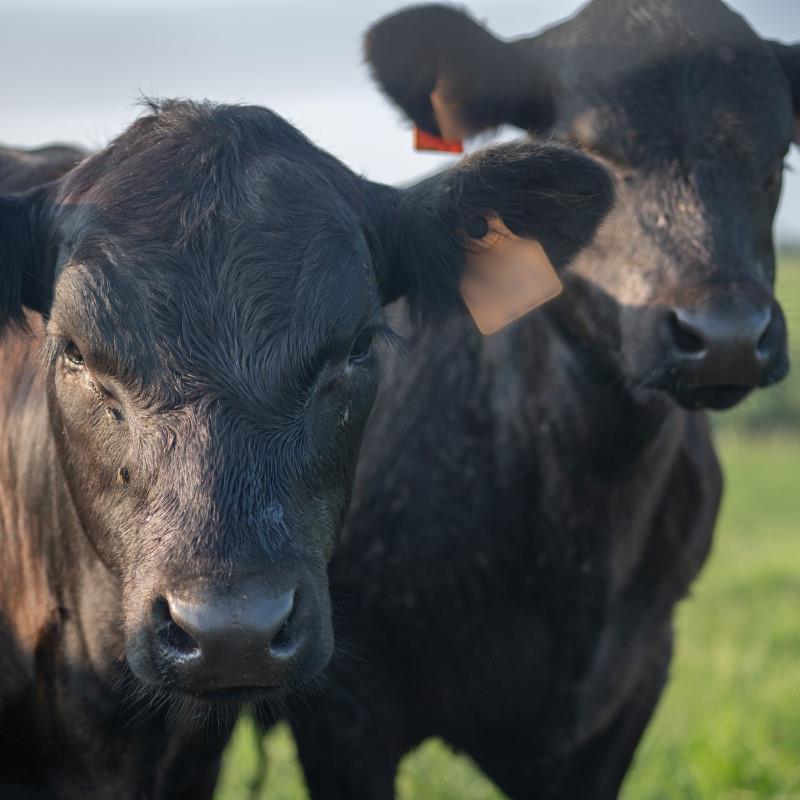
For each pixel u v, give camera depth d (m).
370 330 5.02
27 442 5.62
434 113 7.48
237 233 4.73
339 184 5.20
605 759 7.39
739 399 6.21
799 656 12.96
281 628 4.31
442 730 7.16
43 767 5.70
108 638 5.37
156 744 5.60
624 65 6.63
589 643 6.96
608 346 6.51
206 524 4.30
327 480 4.79
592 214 5.52
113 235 4.70
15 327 5.25
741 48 6.61
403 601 6.86
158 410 4.48
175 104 5.25
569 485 6.83
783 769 9.07
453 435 7.01
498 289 5.62
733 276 6.07
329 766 6.97
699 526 7.42
